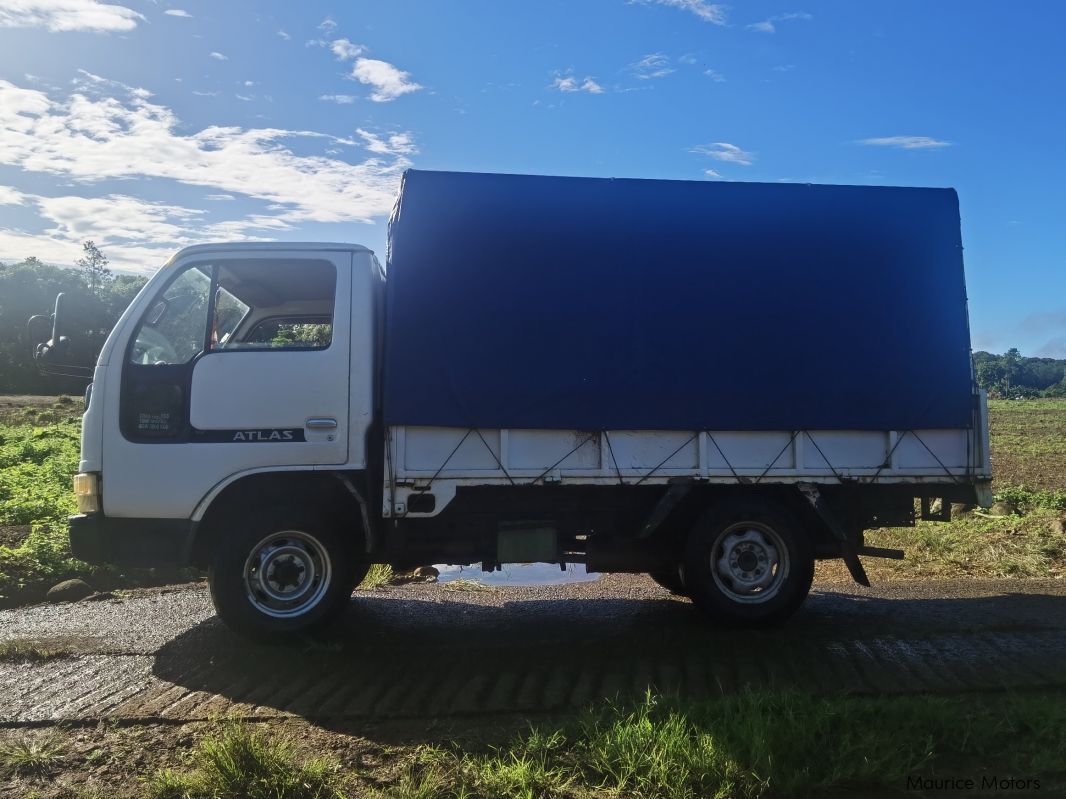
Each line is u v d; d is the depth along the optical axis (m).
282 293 6.67
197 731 4.52
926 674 5.34
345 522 6.43
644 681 5.28
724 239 6.47
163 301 6.16
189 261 6.21
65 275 76.88
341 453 6.11
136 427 6.04
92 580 8.62
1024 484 16.89
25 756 4.18
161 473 6.00
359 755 4.21
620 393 6.29
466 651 5.99
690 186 6.47
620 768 4.00
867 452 6.63
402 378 6.05
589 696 5.01
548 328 6.23
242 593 6.03
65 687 5.24
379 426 6.32
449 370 6.10
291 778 3.90
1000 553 9.54
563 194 6.32
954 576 8.94
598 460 6.31
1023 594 7.80
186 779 3.89
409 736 4.44
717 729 4.25
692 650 5.98
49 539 9.27
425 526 6.50
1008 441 31.59
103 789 3.92
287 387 6.11
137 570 8.99
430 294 6.11
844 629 6.50
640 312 6.34
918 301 6.69
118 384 6.05
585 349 6.26
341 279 6.25
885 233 6.68
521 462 6.22
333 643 6.08
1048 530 10.64
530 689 5.14
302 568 6.17
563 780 3.96
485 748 4.28
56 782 3.99
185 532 6.04
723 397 6.40
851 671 5.43
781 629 6.54
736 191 6.52
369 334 6.22
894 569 9.29
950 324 6.72
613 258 6.33
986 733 4.34
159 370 6.07
